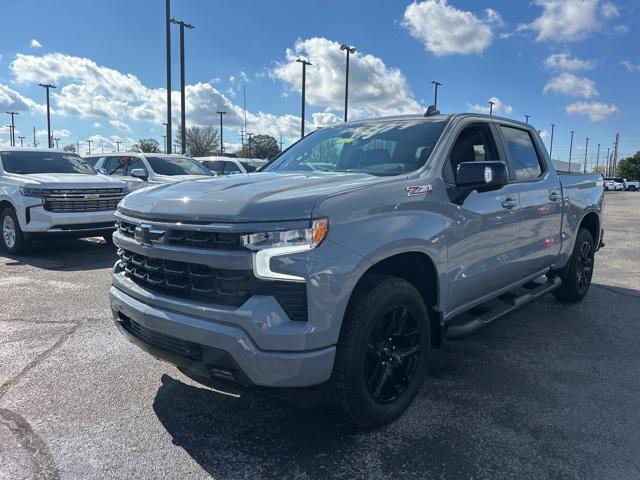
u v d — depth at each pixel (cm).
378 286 293
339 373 279
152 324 292
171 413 336
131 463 280
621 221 1698
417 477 268
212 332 264
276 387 262
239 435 309
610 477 268
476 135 420
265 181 323
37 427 317
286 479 267
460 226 356
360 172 371
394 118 438
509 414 335
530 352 450
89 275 737
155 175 1225
